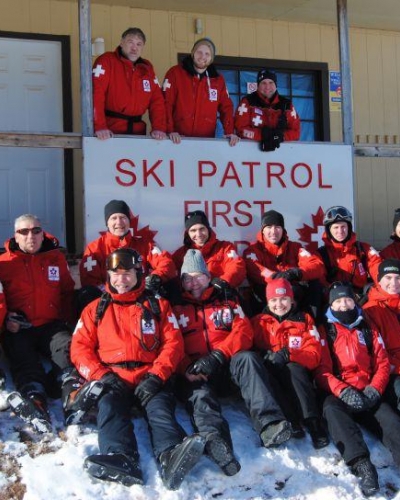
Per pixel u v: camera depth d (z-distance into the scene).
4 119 7.31
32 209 7.36
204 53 6.09
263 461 4.00
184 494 3.70
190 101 6.17
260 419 4.14
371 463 4.07
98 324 4.37
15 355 4.53
